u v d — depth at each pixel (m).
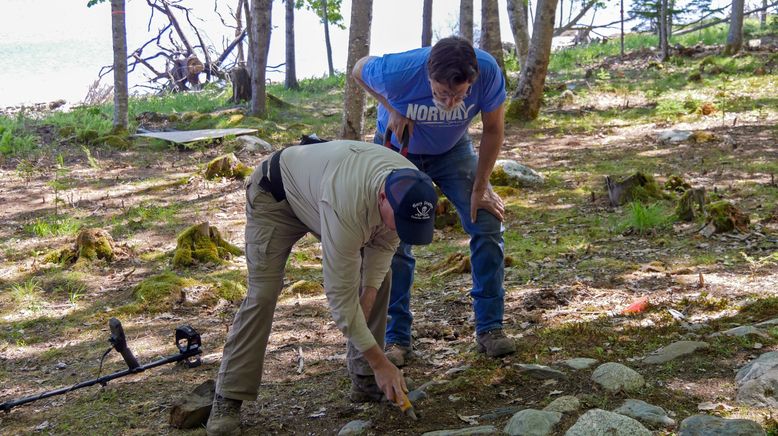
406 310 4.65
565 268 6.59
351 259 3.25
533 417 3.57
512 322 5.25
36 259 8.01
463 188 4.36
